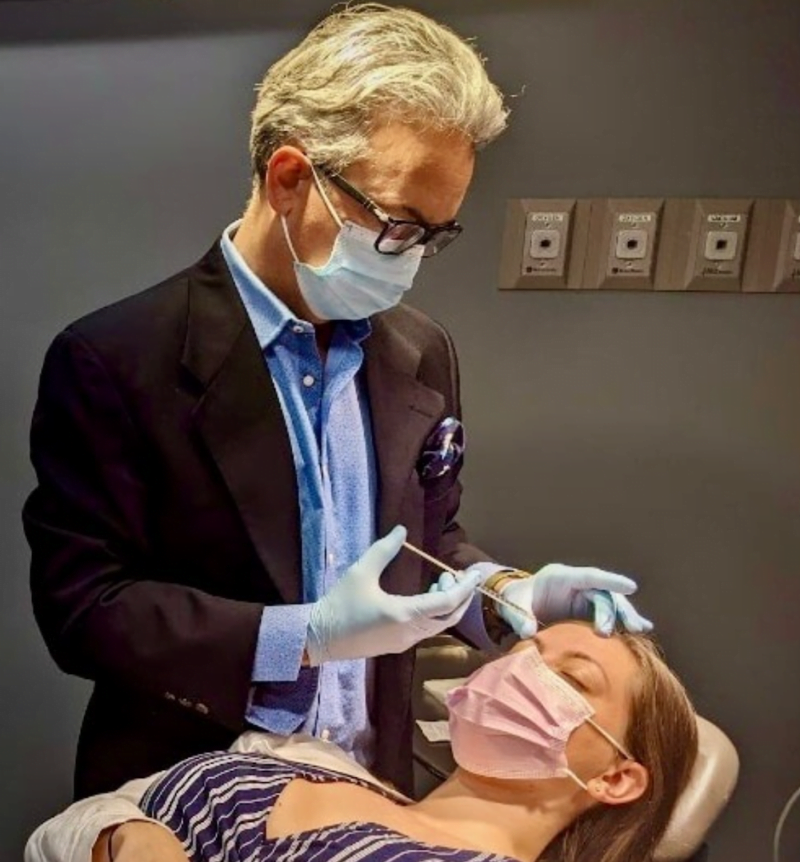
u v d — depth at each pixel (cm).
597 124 142
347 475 104
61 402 96
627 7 139
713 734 119
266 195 96
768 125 139
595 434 151
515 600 110
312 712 104
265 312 99
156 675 94
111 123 158
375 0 145
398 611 92
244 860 85
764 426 147
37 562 101
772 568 150
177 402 96
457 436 112
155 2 153
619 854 100
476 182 146
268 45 151
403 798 103
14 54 159
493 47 143
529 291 149
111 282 163
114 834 88
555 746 98
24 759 179
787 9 136
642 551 153
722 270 143
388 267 95
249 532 97
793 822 153
